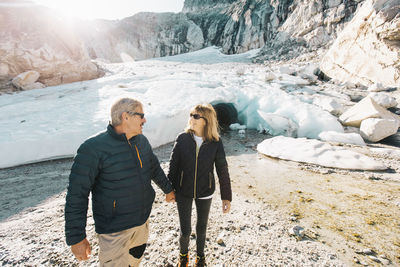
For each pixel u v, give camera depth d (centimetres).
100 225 141
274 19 4197
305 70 1731
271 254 222
